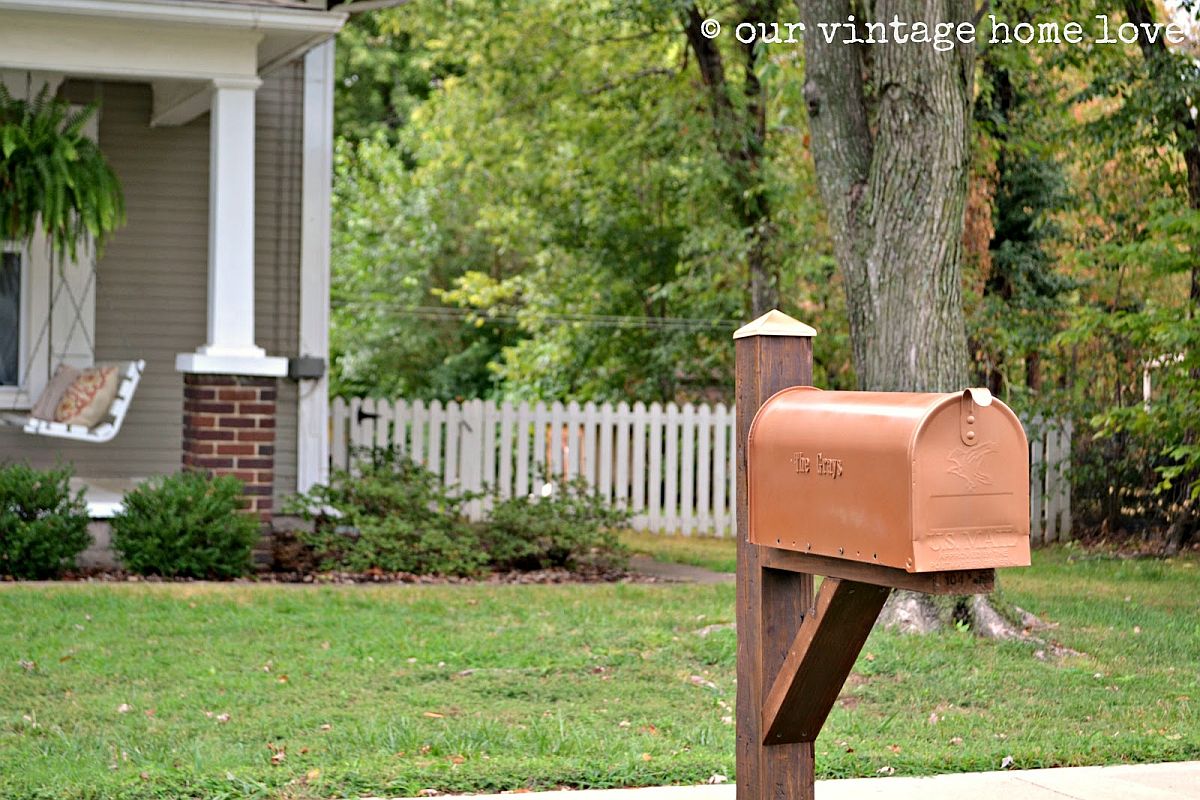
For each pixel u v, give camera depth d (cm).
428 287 3728
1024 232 2327
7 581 1445
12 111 1495
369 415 2112
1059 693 1049
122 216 1531
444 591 1476
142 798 725
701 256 2673
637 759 816
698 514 2336
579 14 2633
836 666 564
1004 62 2031
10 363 1788
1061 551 2117
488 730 885
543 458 2348
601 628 1250
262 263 1809
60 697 973
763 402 586
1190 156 2106
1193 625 1357
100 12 1473
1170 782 802
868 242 1295
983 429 498
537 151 2814
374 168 3900
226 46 1545
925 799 756
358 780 761
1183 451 1753
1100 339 2244
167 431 1861
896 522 495
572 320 3016
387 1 1686
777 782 589
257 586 1450
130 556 1493
